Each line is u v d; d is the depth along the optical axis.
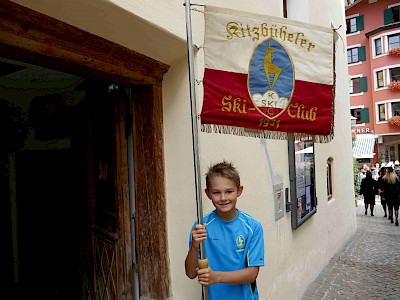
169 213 2.59
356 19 29.17
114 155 2.67
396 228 10.19
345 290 4.99
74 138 3.39
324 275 5.68
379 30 27.58
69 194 3.51
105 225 2.91
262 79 2.18
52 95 3.60
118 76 2.26
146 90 2.55
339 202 7.84
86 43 1.94
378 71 28.06
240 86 2.14
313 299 4.67
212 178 1.90
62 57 1.86
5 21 1.58
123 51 2.16
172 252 2.58
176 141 2.57
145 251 2.57
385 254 6.99
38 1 1.60
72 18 1.77
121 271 2.65
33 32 1.70
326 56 2.30
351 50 29.64
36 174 3.96
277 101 2.21
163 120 2.61
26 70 3.31
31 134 3.90
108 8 1.80
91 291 3.17
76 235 3.43
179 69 2.55
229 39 2.12
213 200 1.90
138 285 2.63
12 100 3.83
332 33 2.31
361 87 29.20
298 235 4.87
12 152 4.10
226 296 1.94
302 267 4.93
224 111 2.12
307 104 2.28
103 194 2.93
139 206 2.58
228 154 3.02
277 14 4.26
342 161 8.51
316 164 6.09
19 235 4.14
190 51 1.72
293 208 4.54
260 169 3.68
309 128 2.29
